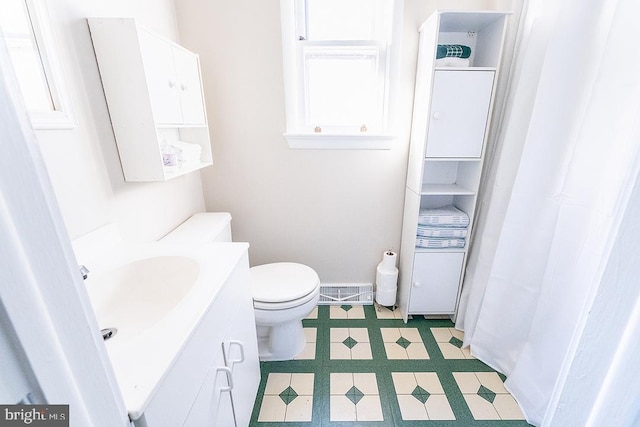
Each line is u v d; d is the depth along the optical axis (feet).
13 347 0.72
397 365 4.72
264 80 5.01
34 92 2.44
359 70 5.28
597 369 1.61
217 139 5.34
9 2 2.25
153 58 3.22
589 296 1.85
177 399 1.87
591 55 2.96
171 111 3.63
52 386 0.81
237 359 3.09
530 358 3.88
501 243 4.13
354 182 5.66
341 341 5.26
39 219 0.79
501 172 4.26
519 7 4.10
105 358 1.07
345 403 4.09
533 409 3.75
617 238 1.47
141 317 2.65
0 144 0.67
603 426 1.57
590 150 2.97
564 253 3.31
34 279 0.76
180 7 4.65
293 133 5.20
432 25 4.21
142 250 3.17
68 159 2.71
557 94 3.26
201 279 2.59
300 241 6.07
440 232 5.10
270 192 5.70
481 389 4.27
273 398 4.18
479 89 4.33
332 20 5.07
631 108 2.57
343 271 6.31
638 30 2.50
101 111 3.09
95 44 2.95
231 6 4.65
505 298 4.26
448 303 5.51
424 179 5.67
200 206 5.55
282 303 4.23
